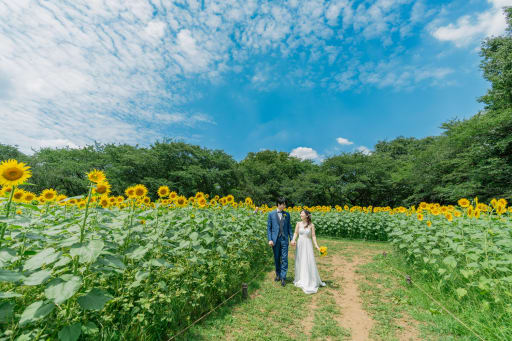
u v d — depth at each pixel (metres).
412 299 4.12
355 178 31.64
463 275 3.61
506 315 2.86
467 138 17.67
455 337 2.89
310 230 5.19
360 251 8.91
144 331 2.39
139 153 28.84
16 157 26.58
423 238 5.09
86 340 1.98
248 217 6.11
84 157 30.50
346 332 3.13
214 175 30.27
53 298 1.56
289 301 4.13
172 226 4.00
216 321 3.22
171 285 3.13
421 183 22.84
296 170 46.41
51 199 3.71
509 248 3.60
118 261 2.00
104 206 3.65
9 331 1.67
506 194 14.62
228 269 4.49
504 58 15.73
